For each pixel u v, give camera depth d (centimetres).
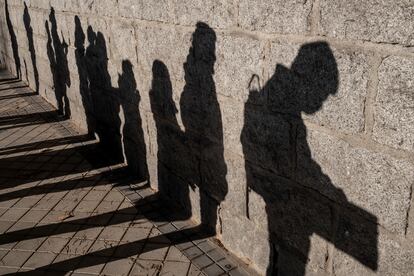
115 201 483
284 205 308
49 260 382
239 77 320
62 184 531
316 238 287
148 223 434
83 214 458
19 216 459
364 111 234
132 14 449
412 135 214
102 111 614
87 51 612
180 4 365
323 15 243
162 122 448
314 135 268
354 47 230
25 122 786
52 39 777
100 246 400
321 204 276
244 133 330
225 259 372
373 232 245
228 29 318
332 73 246
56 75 813
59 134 712
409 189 221
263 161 317
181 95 400
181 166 434
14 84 1109
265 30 285
